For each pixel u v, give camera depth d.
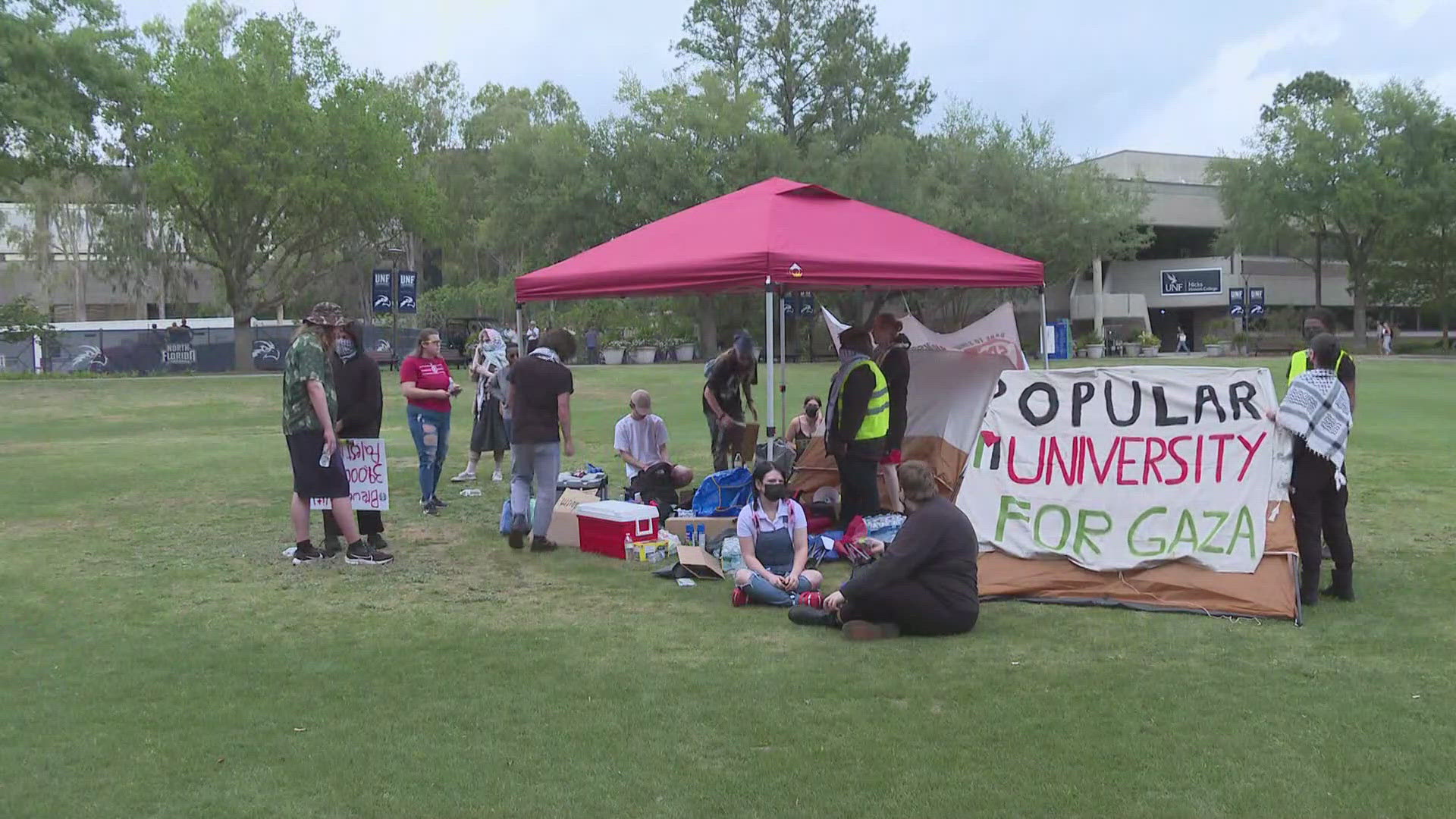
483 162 59.72
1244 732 4.54
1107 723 4.66
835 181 46.94
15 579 7.52
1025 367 9.80
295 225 41.28
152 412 22.58
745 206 9.18
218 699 5.05
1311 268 62.88
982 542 7.07
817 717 4.77
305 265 47.75
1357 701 4.89
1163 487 6.90
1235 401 6.92
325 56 38.97
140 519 9.91
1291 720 4.66
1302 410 6.52
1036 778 4.11
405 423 19.44
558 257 49.25
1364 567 7.58
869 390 8.02
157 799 3.98
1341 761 4.23
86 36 33.97
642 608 6.71
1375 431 16.27
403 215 41.53
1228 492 6.75
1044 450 7.21
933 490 6.10
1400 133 52.53
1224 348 56.59
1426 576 7.30
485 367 11.93
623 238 9.68
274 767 4.26
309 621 6.43
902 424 8.78
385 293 33.88
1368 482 11.37
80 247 61.94
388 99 41.00
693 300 48.22
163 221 47.53
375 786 4.09
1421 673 5.29
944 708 4.86
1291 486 6.62
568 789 4.06
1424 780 4.06
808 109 53.28
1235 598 6.41
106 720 4.78
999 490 7.21
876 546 7.50
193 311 68.12
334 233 42.81
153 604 6.81
